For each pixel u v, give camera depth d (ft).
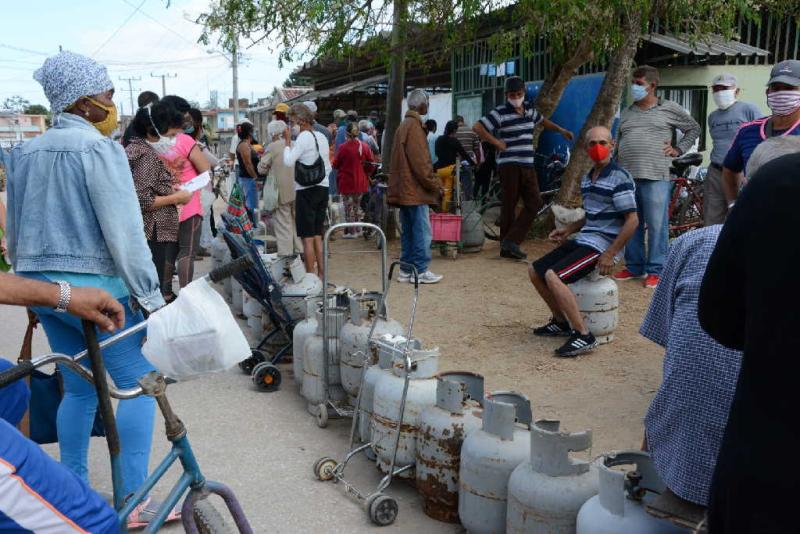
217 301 8.53
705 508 7.97
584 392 17.47
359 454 15.23
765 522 5.69
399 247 37.35
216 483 9.14
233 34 30.68
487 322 23.48
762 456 5.72
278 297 19.72
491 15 31.58
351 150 39.93
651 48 39.83
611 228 19.53
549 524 9.96
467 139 43.75
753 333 5.93
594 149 18.94
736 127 26.22
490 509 11.07
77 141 11.12
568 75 35.76
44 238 11.12
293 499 13.37
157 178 20.26
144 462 12.10
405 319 24.02
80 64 11.38
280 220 30.55
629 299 25.55
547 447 10.19
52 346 11.68
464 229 33.99
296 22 29.78
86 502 7.23
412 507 13.07
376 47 32.42
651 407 8.64
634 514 8.90
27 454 6.84
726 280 6.35
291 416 17.26
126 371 11.75
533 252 33.91
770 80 18.24
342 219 44.19
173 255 22.52
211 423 16.85
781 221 5.83
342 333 15.78
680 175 38.34
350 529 12.34
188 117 26.48
